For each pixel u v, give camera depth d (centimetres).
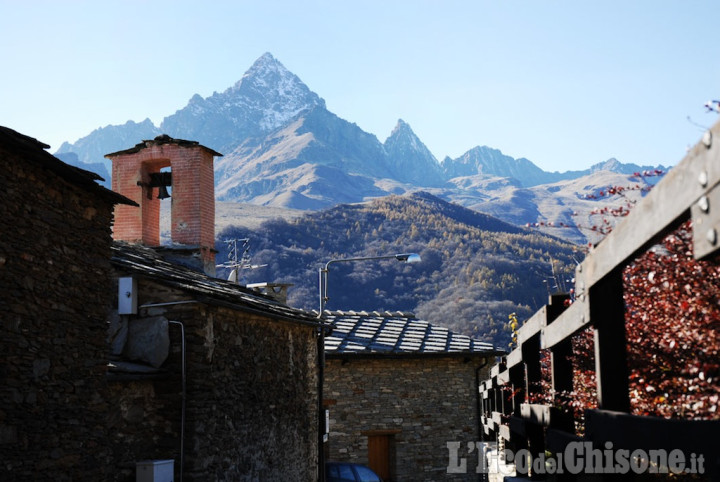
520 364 814
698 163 283
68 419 793
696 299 496
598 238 620
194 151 1535
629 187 611
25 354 735
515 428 788
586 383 666
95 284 852
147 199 1570
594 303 430
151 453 1013
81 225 833
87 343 834
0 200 709
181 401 1022
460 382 2144
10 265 720
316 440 1515
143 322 1055
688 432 324
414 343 2134
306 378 1481
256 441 1222
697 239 286
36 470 741
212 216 1573
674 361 567
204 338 1057
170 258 1505
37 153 723
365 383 2041
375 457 2044
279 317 1290
